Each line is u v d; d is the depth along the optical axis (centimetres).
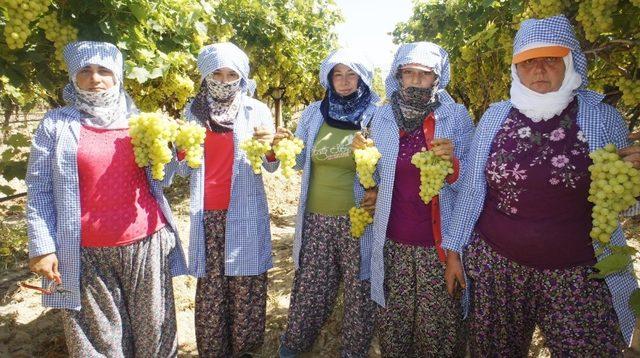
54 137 217
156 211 245
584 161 187
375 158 241
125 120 234
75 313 223
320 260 286
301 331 296
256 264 282
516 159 198
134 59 304
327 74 272
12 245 518
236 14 809
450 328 260
